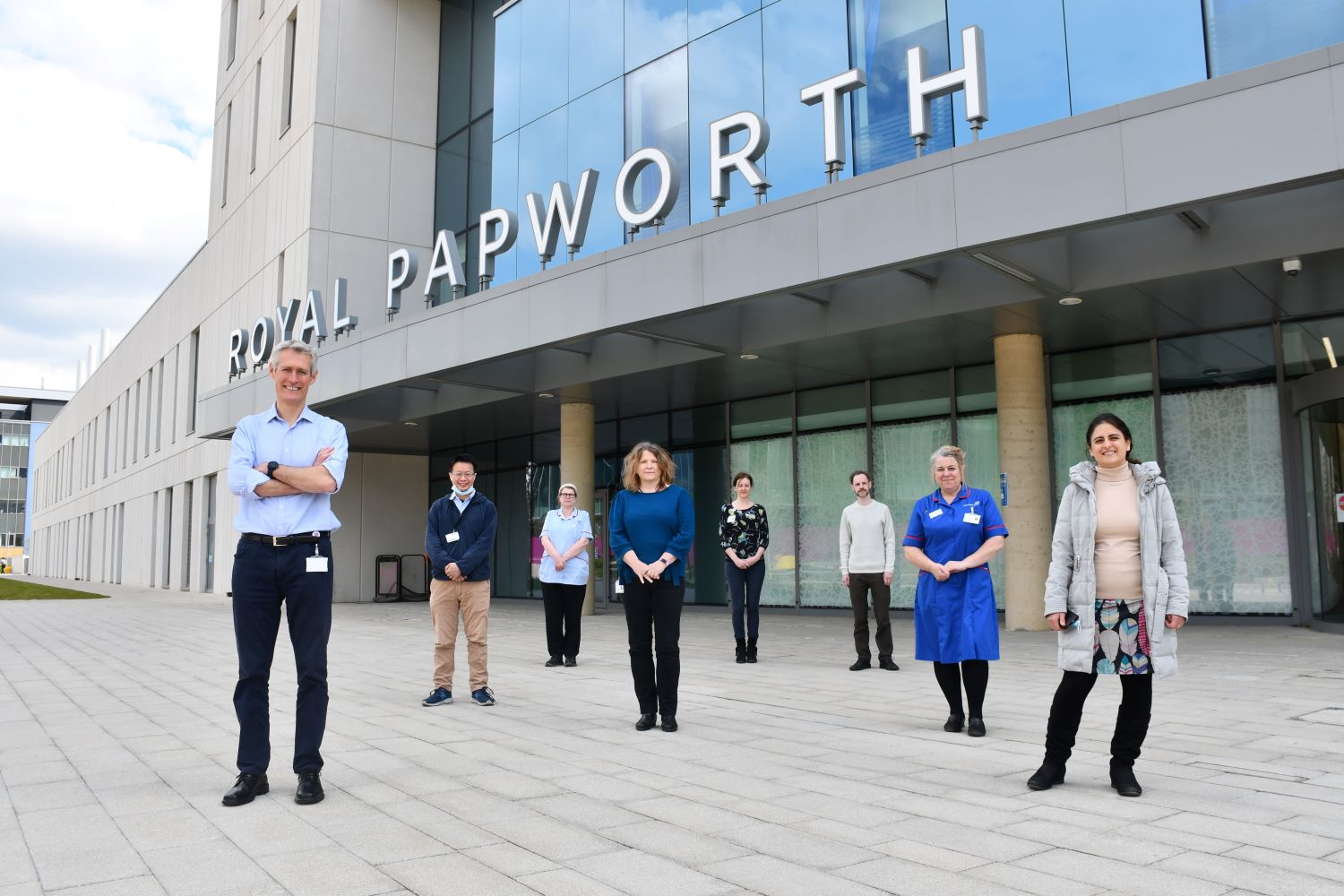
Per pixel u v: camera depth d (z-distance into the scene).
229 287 28.78
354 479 23.98
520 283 13.55
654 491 6.13
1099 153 8.17
